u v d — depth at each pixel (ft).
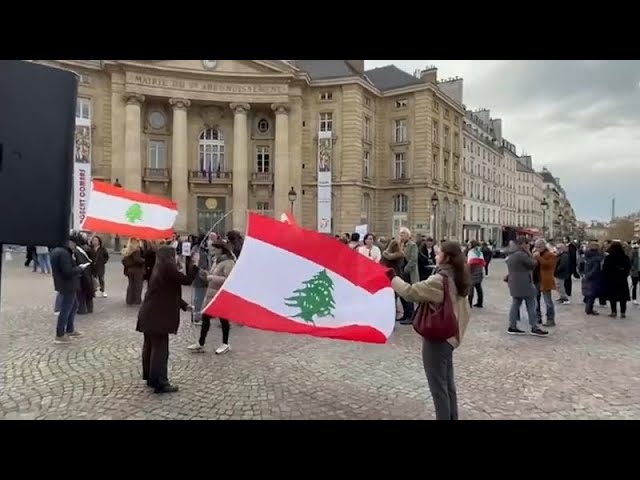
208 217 123.65
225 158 124.67
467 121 182.80
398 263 30.37
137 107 113.09
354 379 18.80
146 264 34.76
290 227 15.28
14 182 8.41
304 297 14.60
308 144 128.06
